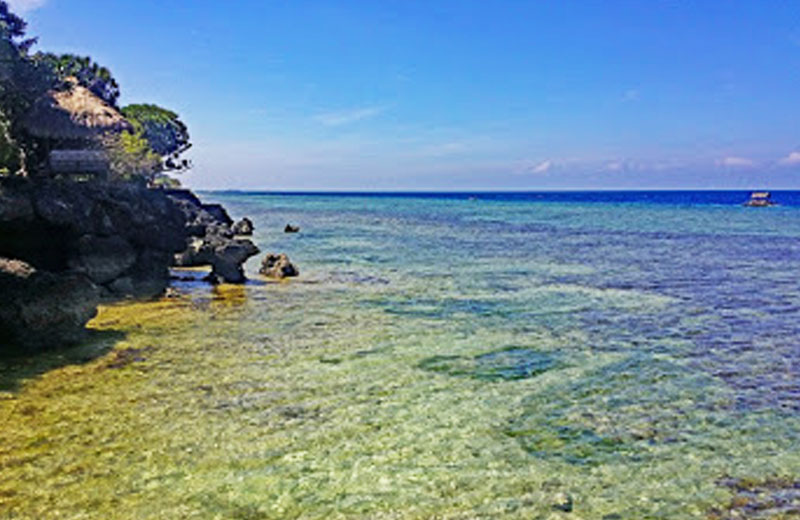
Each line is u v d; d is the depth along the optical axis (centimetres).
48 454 891
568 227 6831
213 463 876
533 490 809
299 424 1024
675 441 969
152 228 2355
